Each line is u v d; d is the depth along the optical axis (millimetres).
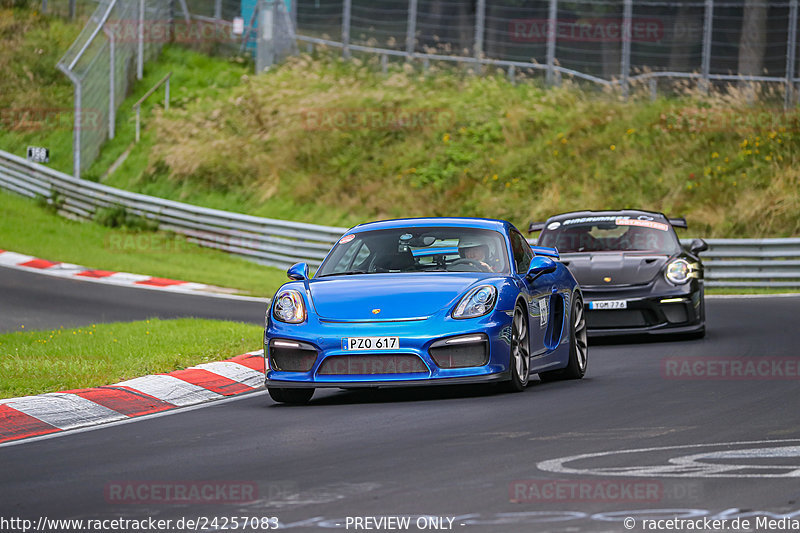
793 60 111938
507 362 31641
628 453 22453
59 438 27719
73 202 105000
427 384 30641
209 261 90812
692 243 51438
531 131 111500
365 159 110000
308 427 27562
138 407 33125
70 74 108375
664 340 48656
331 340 30984
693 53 136250
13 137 122875
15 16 149750
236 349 44062
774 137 102938
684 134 105750
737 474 20172
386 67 128500
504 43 133500
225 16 144875
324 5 148250
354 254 35375
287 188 106625
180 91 128250
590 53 138375
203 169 110062
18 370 37656
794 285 76938
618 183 100125
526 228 96562
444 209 100812
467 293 31766
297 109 118062
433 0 150000
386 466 21922
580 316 38312
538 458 22141
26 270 80062
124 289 73500
